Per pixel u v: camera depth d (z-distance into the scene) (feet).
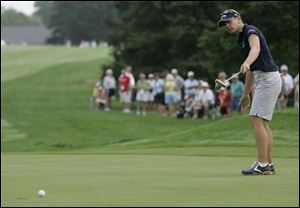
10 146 266.57
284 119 234.99
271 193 77.61
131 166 115.65
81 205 69.00
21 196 76.33
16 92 632.38
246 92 105.09
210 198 73.77
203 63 472.44
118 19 625.82
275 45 400.47
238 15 101.76
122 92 442.91
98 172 104.12
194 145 204.13
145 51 529.45
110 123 368.68
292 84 325.21
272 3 375.86
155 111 424.46
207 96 378.73
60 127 351.87
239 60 404.16
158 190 80.69
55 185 86.58
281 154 157.89
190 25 495.41
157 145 211.20
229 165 116.37
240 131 225.15
